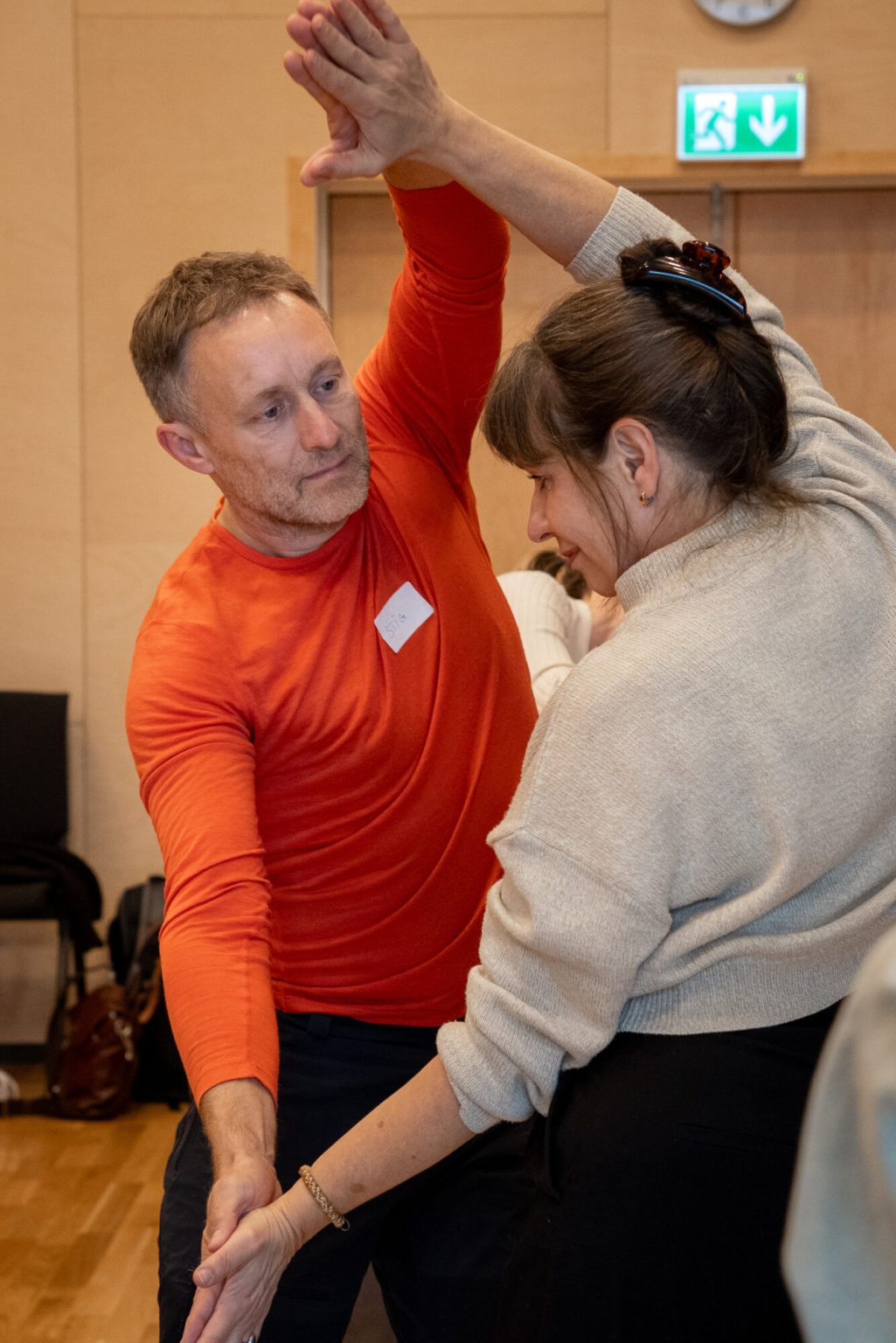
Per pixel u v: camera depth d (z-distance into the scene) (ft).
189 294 5.04
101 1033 13.10
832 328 14.69
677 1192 3.61
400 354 5.55
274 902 5.41
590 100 14.15
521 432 4.06
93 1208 10.74
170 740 4.98
